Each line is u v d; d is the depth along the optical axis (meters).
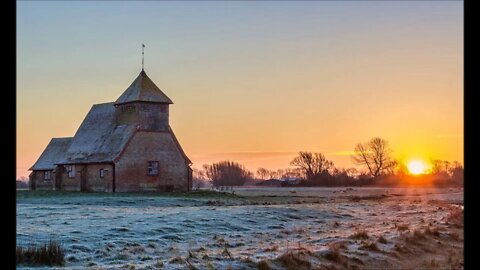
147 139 75.69
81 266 21.84
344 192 91.94
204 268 20.48
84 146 80.62
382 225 40.25
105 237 30.30
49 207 51.88
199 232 34.38
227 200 67.12
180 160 77.75
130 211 47.25
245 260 21.88
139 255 24.81
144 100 75.62
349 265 22.70
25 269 20.98
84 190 77.19
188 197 70.06
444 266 23.34
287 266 21.41
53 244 23.39
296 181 112.31
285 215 45.47
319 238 31.42
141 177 74.94
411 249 27.14
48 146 90.00
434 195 80.06
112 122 80.62
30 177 88.25
